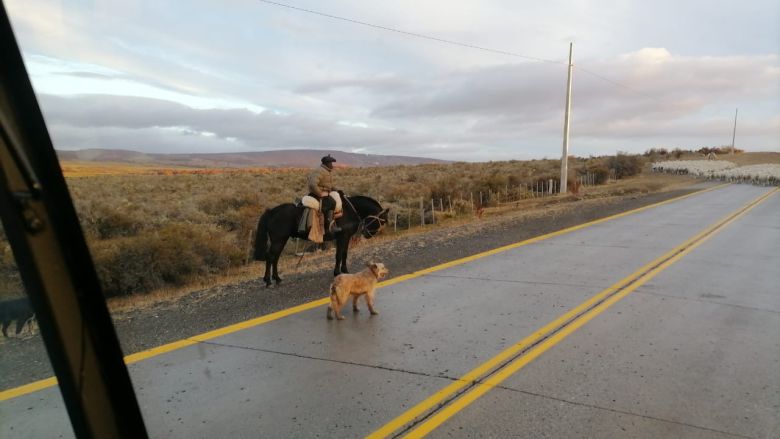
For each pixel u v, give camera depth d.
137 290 10.66
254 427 4.48
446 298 8.83
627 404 4.83
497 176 36.28
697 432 4.31
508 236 15.91
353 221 10.50
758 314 7.77
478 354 6.19
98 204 16.83
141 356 6.18
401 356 6.16
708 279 10.11
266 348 6.46
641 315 7.73
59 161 1.83
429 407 4.83
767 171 51.91
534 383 5.33
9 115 1.64
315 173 9.88
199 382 5.43
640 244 14.38
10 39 1.63
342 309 8.27
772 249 13.48
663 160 95.69
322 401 4.98
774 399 4.91
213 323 7.50
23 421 4.47
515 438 4.24
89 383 2.05
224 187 36.75
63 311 1.92
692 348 6.32
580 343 6.52
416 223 21.53
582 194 33.47
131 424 2.22
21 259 1.82
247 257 13.77
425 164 93.94
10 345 6.34
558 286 9.61
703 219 20.09
